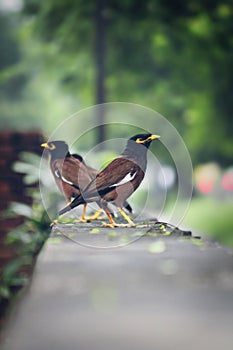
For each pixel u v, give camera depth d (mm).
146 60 55312
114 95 56625
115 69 55812
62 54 55938
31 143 14797
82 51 55500
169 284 6020
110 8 52656
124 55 55188
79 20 53844
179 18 52094
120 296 5504
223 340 4234
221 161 57688
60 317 4773
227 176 57688
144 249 8383
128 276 6449
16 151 14789
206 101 54312
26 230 13602
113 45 54781
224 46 51656
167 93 55656
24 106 76375
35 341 4195
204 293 5621
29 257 12930
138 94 56594
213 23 51281
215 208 44969
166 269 6836
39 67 70688
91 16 53844
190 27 51531
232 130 54562
